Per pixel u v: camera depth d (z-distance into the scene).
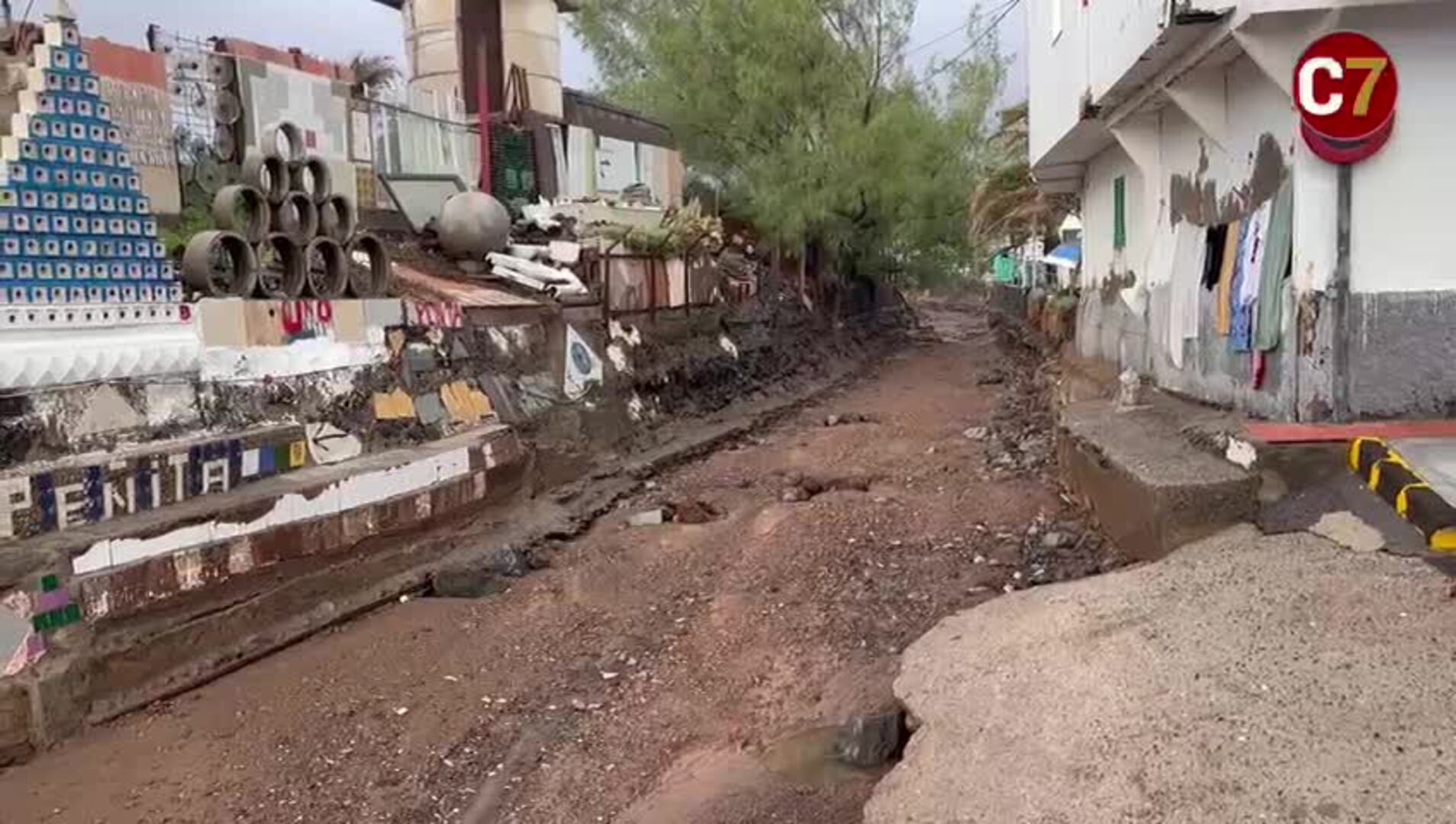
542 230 17.00
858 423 18.83
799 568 9.37
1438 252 7.37
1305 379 7.58
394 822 5.60
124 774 6.17
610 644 7.98
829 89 27.61
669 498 13.00
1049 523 9.99
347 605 8.84
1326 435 7.04
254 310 9.67
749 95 26.33
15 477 6.97
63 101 7.89
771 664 7.37
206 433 8.86
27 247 7.62
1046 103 15.05
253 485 8.80
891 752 5.89
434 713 6.87
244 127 12.80
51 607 6.68
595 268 16.12
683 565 9.80
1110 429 9.80
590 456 14.10
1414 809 3.89
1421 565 5.85
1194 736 4.56
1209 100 9.10
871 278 35.81
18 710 6.36
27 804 5.84
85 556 6.95
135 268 8.48
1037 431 16.06
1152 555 7.30
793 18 26.33
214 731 6.70
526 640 8.12
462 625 8.54
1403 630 5.13
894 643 7.51
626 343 16.64
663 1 28.83
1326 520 6.60
